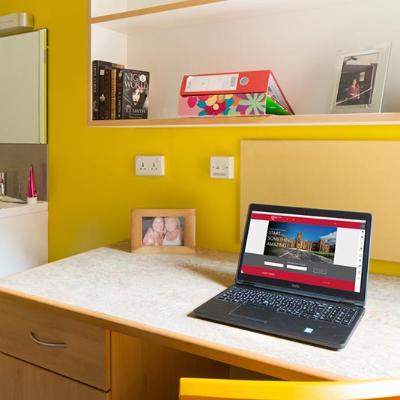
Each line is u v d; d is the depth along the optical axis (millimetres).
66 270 1536
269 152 1688
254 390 620
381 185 1498
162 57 1903
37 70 2236
